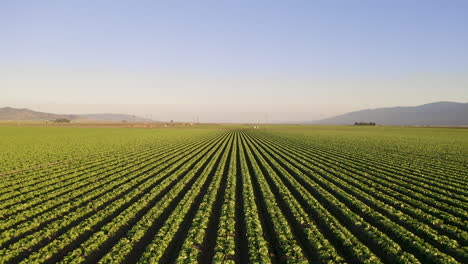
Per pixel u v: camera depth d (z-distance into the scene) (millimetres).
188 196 18500
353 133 98188
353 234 13875
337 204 16984
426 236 13250
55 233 13719
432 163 32375
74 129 109500
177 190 20062
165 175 25938
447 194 19938
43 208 16719
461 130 119875
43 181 24328
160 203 17188
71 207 17219
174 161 34000
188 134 90188
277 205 17375
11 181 23906
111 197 18828
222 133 99375
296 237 13594
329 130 124125
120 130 108312
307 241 12977
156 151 44125
